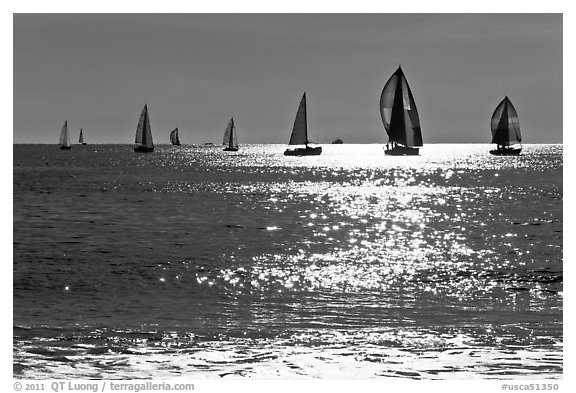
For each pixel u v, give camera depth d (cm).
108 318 3272
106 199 10269
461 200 10625
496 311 3466
